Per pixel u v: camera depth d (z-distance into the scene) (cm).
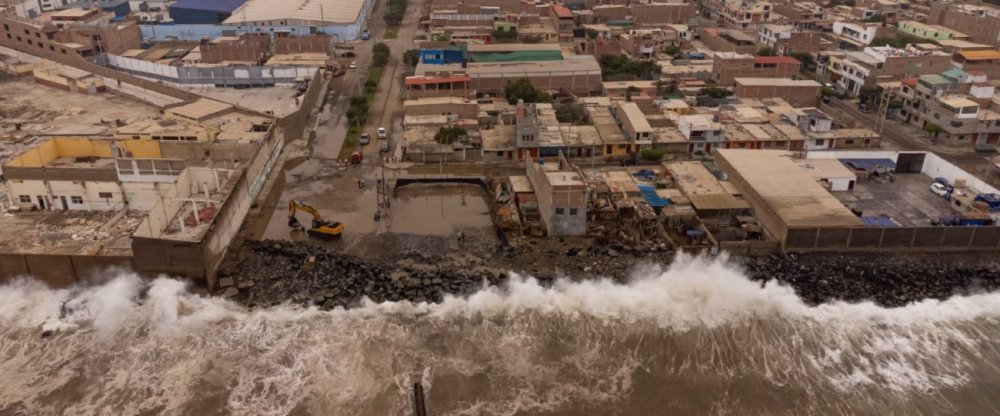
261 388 6300
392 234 8644
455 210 9344
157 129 10762
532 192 9362
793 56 16612
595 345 6912
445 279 7712
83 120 12250
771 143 11350
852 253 8281
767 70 14525
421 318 7181
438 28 19075
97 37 15738
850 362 6725
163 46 17388
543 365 6656
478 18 19688
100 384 6331
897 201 9519
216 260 7788
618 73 15300
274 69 14175
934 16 19625
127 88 13900
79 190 8881
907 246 8338
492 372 6550
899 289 7681
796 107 13588
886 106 12362
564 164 9200
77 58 14875
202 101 12225
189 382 6359
